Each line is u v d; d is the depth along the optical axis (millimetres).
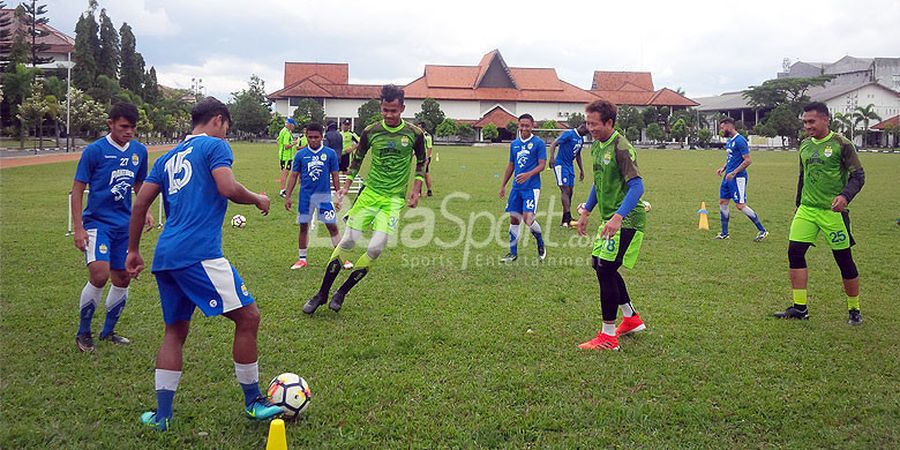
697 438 3852
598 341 5406
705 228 11844
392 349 5281
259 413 3947
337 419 4039
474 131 75500
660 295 7125
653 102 84625
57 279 7434
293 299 6805
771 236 11148
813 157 6172
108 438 3754
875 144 82625
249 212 13695
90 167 5121
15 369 4766
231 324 5852
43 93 40750
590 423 4035
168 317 3955
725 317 6297
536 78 86812
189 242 3764
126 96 60375
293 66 89688
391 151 6531
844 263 6105
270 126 73250
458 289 7344
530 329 5871
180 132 77750
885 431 3961
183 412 4082
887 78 98688
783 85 83312
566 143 12016
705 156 48250
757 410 4215
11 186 17703
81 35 61281
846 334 5797
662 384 4641
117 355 5086
